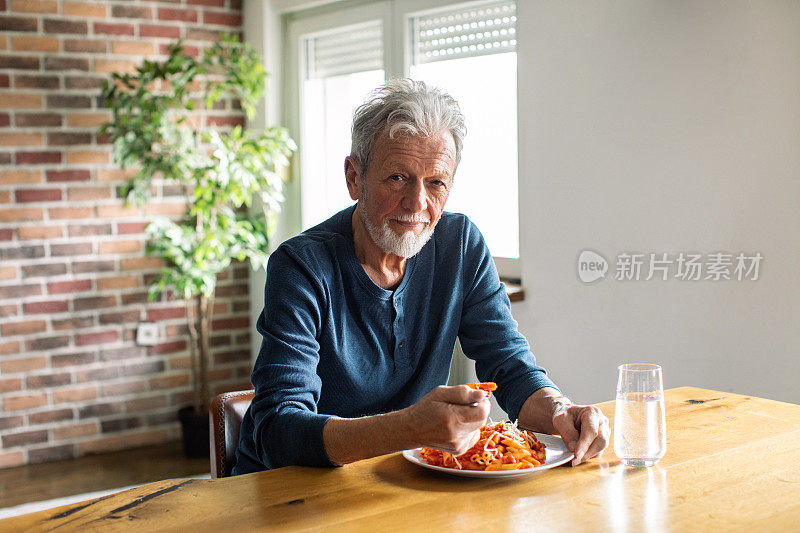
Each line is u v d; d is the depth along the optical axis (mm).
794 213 2258
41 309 3787
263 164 3979
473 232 1781
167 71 3670
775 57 2273
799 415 1591
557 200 2938
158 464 3771
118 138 3648
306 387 1426
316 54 4129
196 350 4164
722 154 2420
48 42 3746
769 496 1160
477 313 1746
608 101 2730
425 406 1238
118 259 3941
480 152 3387
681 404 1697
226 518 1124
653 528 1061
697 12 2455
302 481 1266
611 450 1400
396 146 1464
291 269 1521
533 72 2984
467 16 3367
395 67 3643
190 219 4059
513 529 1066
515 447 1311
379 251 1596
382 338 1622
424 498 1184
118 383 3973
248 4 4227
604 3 2719
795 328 2279
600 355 2828
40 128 3746
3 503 3283
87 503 1198
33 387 3789
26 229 3740
